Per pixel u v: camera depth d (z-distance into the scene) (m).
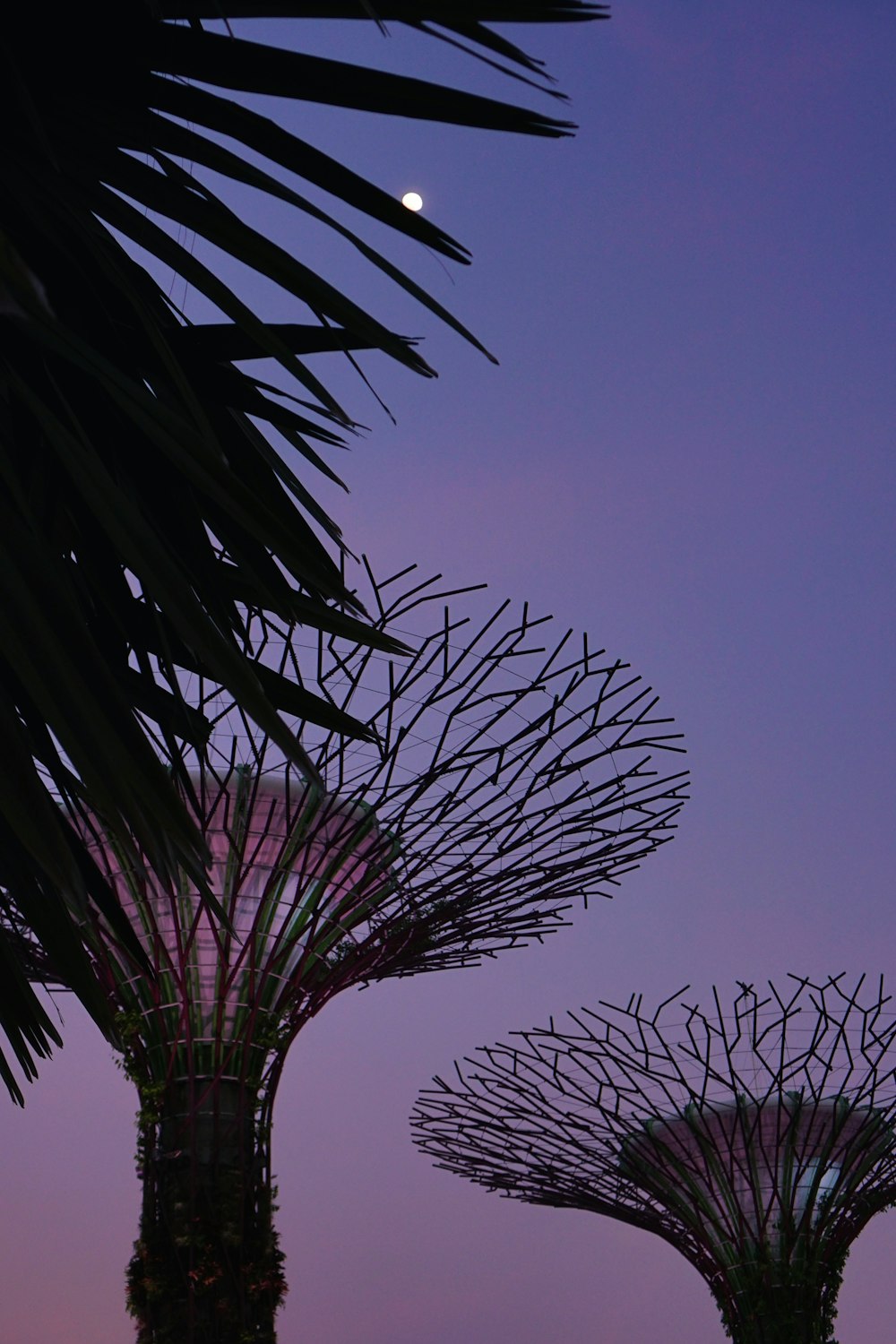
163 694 4.71
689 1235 20.73
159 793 3.53
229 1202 12.63
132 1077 13.12
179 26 4.07
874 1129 19.47
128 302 4.36
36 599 3.50
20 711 4.35
